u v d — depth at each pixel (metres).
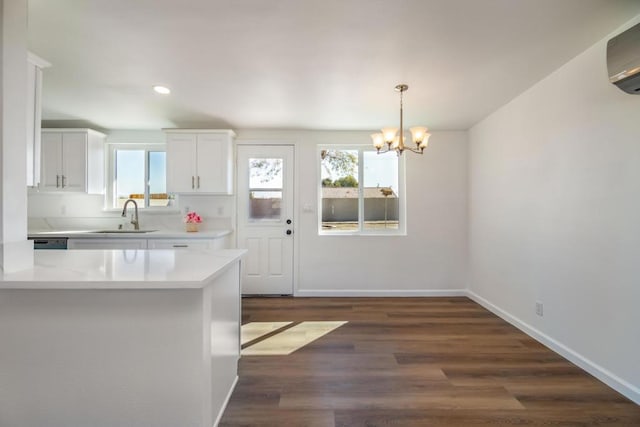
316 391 1.93
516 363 2.27
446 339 2.70
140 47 2.05
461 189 4.04
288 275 4.08
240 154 4.05
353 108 3.20
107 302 1.34
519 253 2.90
